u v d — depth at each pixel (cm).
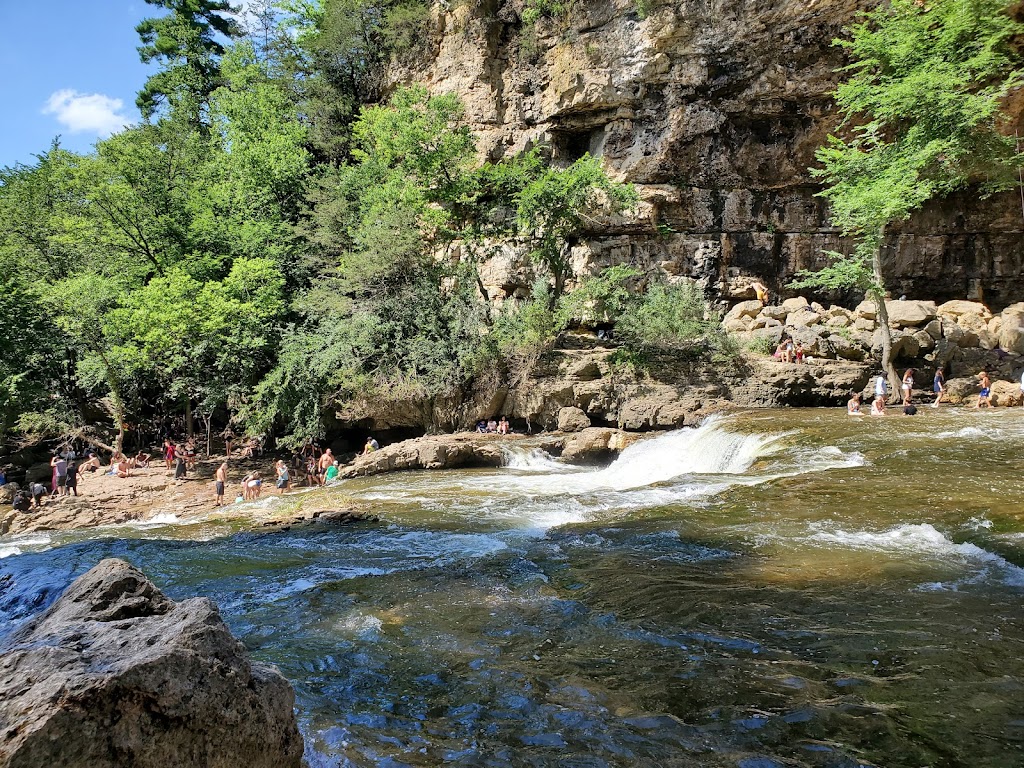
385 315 2831
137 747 291
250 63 4012
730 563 903
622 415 2511
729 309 3127
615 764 462
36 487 2031
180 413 3189
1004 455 1372
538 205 2884
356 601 862
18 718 275
